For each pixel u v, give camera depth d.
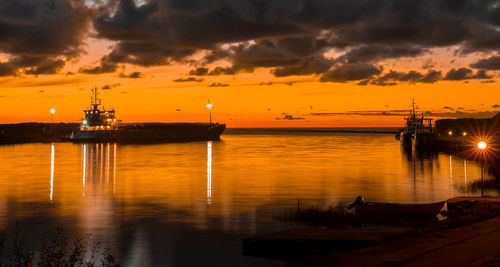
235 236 31.92
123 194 52.69
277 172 78.12
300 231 27.38
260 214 39.62
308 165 92.62
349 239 23.66
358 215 37.00
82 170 83.44
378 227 32.66
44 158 116.38
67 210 42.38
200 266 25.16
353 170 81.31
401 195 50.56
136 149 164.50
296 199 48.16
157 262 26.08
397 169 82.81
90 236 32.19
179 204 45.41
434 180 65.06
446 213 33.50
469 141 152.50
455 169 82.00
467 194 50.62
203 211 41.41
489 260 15.46
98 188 58.16
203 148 170.50
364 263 16.39
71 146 188.38
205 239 31.16
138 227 35.00
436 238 20.28
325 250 24.27
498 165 65.00
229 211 41.28
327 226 34.25
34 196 51.34
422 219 34.78
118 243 30.33
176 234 32.72
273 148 166.75
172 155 128.62
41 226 35.47
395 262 16.09
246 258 26.30
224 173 76.69
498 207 32.03
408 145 185.88
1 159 112.06
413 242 19.59
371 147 171.75
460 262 15.46
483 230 21.92
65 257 26.61
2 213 40.88
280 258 25.66
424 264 15.43
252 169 84.19
